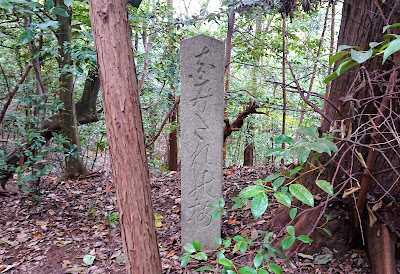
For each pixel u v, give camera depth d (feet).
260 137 26.27
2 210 13.71
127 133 4.61
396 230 7.13
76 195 15.03
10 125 14.56
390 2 6.88
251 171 15.94
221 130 9.64
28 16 12.34
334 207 8.55
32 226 12.17
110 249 10.23
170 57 14.65
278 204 10.98
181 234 9.99
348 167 6.61
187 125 9.69
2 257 10.05
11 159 15.33
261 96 19.36
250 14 14.62
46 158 16.55
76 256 9.97
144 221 4.84
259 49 20.03
